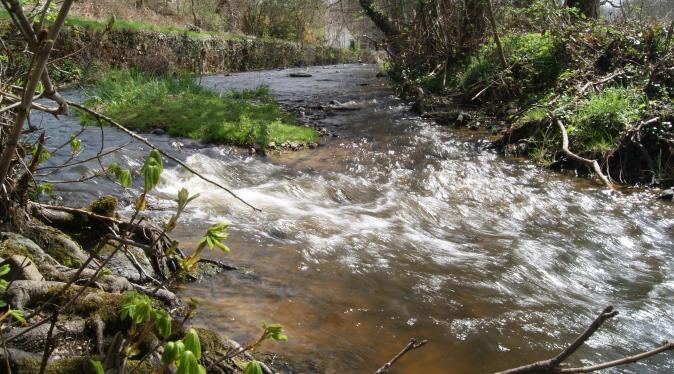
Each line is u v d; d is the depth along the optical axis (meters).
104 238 1.55
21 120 1.40
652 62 10.17
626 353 3.56
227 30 33.00
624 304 4.32
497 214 6.43
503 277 4.64
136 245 1.52
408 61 16.98
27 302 2.69
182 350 1.15
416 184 7.46
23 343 2.39
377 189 7.13
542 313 4.04
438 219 6.19
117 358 1.53
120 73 13.59
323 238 5.23
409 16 19.23
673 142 7.85
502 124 11.02
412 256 5.00
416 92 14.44
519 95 12.29
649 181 7.76
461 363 3.34
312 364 3.12
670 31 10.22
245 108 11.30
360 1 19.91
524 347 3.55
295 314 3.70
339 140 9.95
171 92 13.14
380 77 21.62
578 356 3.48
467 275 4.64
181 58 22.28
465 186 7.42
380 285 4.31
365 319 3.75
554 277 4.78
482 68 13.69
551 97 10.59
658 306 4.30
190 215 5.55
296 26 36.38
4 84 2.84
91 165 6.75
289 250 4.85
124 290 3.32
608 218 6.39
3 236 3.40
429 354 3.40
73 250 3.83
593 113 8.77
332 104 13.77
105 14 20.69
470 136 10.41
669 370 3.37
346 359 3.22
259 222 5.53
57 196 5.53
